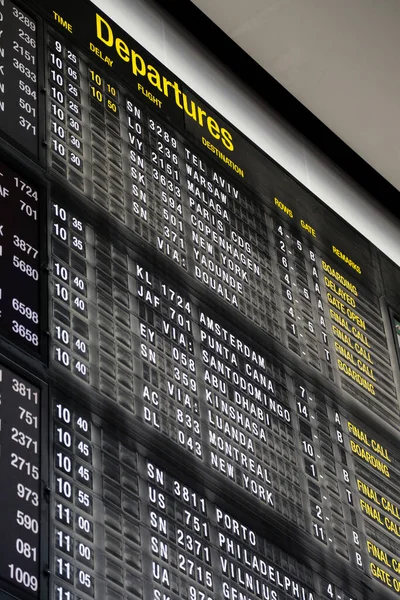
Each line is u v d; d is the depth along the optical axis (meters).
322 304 6.60
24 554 4.12
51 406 4.52
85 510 4.42
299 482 5.62
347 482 5.98
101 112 5.69
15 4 5.51
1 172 4.90
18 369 4.48
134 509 4.62
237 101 6.94
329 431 6.05
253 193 6.54
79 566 4.28
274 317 6.11
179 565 4.68
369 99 7.32
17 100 5.20
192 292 5.60
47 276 4.82
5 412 4.34
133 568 4.48
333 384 6.29
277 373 5.89
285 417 5.77
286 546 5.32
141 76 6.14
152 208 5.66
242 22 6.85
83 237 5.13
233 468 5.24
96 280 5.05
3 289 4.61
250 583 4.99
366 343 6.82
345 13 6.87
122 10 6.34
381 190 7.78
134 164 5.71
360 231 7.51
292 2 6.78
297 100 7.27
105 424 4.71
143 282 5.32
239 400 5.51
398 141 7.54
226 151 6.50
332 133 7.47
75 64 5.69
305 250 6.73
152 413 4.96
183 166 6.07
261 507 5.29
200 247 5.84
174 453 4.96
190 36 6.82
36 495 4.28
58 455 4.45
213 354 5.50
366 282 7.17
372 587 5.76
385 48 7.06
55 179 5.15
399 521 6.22
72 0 5.90
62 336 4.74
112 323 5.01
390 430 6.58
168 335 5.29
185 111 6.34
